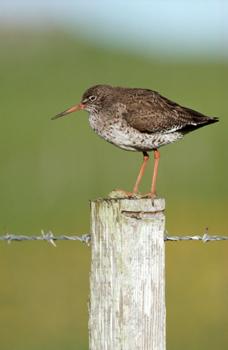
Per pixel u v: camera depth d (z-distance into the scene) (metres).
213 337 13.09
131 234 6.48
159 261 6.57
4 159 25.50
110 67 52.28
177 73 48.84
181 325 13.61
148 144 11.00
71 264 16.64
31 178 23.52
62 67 51.25
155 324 6.56
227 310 14.21
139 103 10.92
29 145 27.17
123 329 6.50
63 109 35.06
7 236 7.55
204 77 46.62
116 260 6.49
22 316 14.00
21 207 20.78
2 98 38.94
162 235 6.58
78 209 20.61
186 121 11.17
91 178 23.39
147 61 54.53
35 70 49.69
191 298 14.71
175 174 23.94
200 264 16.28
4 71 48.53
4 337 13.14
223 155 25.92
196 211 20.41
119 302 6.50
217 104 35.88
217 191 22.41
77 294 15.04
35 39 59.75
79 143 27.31
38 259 16.94
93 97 11.40
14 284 15.53
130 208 6.46
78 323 13.80
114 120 10.91
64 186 22.69
